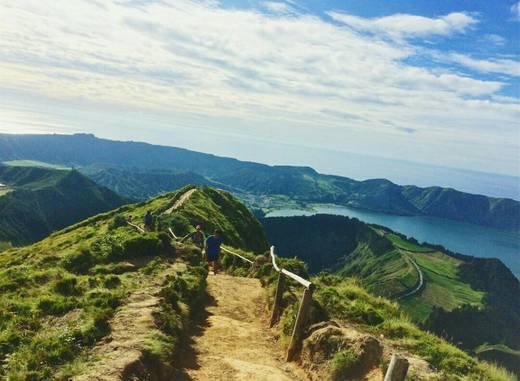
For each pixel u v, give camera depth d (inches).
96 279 585.0
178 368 390.6
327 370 398.3
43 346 343.3
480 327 5492.1
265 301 671.1
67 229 2480.3
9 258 1625.2
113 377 304.2
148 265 776.9
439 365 450.3
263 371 410.0
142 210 2564.0
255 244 2866.6
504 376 460.4
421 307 7362.2
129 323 413.1
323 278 789.2
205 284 732.7
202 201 2770.7
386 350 394.6
